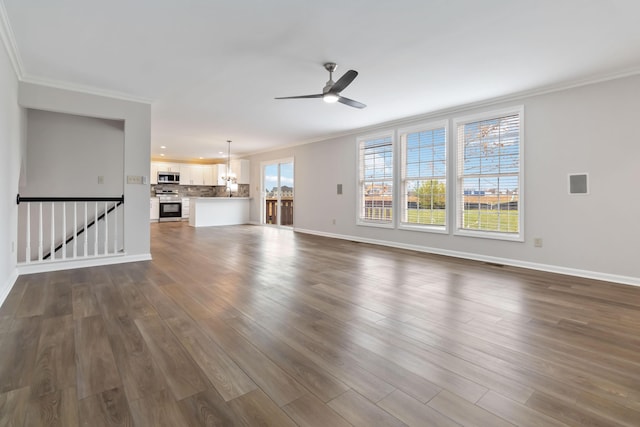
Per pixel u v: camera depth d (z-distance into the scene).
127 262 4.53
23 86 3.76
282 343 2.13
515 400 1.56
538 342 2.18
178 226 9.62
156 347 2.06
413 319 2.56
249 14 2.52
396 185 6.01
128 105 4.50
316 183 7.82
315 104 4.87
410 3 2.37
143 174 4.62
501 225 4.66
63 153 4.95
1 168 2.86
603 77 3.70
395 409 1.49
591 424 1.40
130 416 1.43
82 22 2.63
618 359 1.96
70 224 5.06
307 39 2.92
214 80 3.90
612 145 3.69
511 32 2.78
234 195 11.51
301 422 1.40
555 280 3.73
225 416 1.44
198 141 8.09
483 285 3.52
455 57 3.27
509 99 4.46
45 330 2.29
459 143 5.11
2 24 2.63
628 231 3.61
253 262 4.63
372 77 3.80
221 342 2.14
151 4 2.38
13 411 1.45
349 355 1.99
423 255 5.23
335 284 3.52
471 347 2.10
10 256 3.37
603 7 2.40
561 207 4.07
